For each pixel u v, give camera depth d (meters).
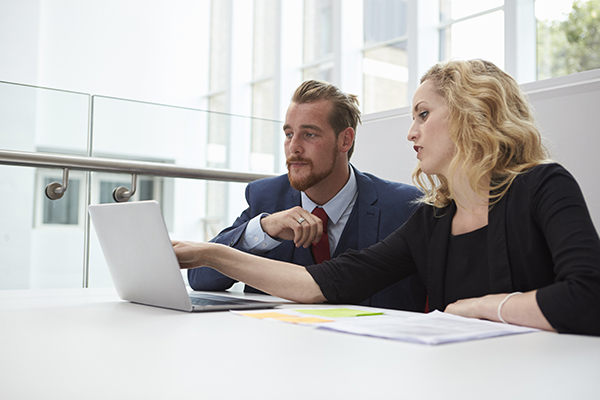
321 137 1.38
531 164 0.89
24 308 0.89
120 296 1.03
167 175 1.84
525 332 0.63
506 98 0.95
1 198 1.65
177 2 6.80
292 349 0.53
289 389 0.38
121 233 0.93
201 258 1.00
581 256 0.68
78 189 1.72
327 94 1.40
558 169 0.83
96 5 6.21
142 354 0.50
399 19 4.43
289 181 1.52
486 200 0.92
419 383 0.39
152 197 1.85
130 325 0.69
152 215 0.83
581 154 1.19
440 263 0.96
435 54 4.01
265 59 6.36
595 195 1.17
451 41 3.90
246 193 1.55
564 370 0.44
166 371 0.43
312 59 5.59
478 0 3.68
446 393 0.37
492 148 0.90
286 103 5.70
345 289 1.00
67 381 0.39
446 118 0.97
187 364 0.46
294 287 0.99
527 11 3.35
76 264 1.71
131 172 1.78
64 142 1.74
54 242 1.69
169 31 6.74
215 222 1.95
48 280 1.68
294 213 1.26
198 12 7.00
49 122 1.72
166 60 6.73
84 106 1.77
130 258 0.92
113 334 0.62
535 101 1.28
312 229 1.24
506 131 0.91
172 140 1.89
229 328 0.67
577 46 3.21
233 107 6.50
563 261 0.70
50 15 5.89
